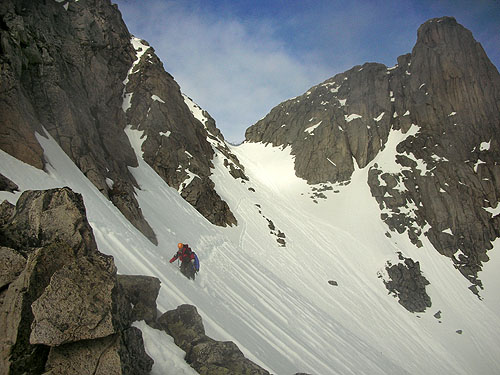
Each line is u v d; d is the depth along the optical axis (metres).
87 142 18.02
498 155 51.06
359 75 70.06
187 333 7.23
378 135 58.84
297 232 40.28
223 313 11.77
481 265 41.53
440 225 44.69
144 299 7.28
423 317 32.81
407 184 49.53
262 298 17.77
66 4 27.98
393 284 35.62
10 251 4.93
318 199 51.94
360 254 39.66
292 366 10.64
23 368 4.23
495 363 29.12
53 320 4.32
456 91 57.97
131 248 11.62
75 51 23.89
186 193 30.98
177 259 14.34
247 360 6.86
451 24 66.50
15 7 18.92
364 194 50.09
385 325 29.11
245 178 49.38
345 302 29.83
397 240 42.62
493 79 60.84
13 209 5.93
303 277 30.69
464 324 32.94
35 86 16.33
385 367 19.03
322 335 17.52
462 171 49.28
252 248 31.34
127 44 39.31
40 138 14.05
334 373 12.51
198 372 6.27
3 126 12.05
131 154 25.58
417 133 56.00
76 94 20.27
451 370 26.84
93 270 4.96
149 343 6.20
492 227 45.19
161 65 42.47
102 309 4.67
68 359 4.42
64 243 5.18
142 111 35.34
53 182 12.24
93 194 14.13
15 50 14.80
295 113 73.38
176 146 34.94
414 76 63.06
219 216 32.34
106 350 4.63
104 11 36.44
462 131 54.22
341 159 57.38
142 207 19.50
